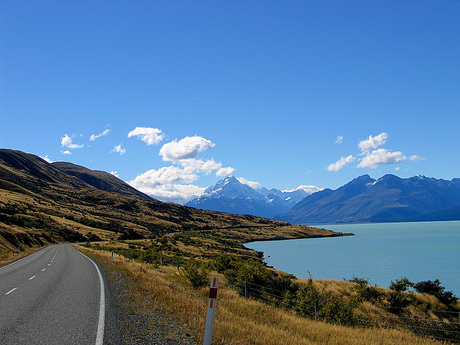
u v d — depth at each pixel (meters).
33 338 6.91
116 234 136.25
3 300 11.28
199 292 17.61
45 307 10.09
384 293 26.47
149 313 9.38
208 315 6.09
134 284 15.22
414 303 25.39
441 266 93.38
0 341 6.71
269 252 148.00
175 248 98.56
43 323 8.13
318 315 16.73
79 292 12.96
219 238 181.62
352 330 13.02
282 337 9.12
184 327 8.15
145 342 6.75
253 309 14.76
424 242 190.75
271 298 20.41
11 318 8.66
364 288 26.77
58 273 20.16
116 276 18.50
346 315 16.42
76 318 8.65
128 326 7.89
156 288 14.08
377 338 11.55
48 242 87.44
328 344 9.81
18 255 41.19
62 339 6.84
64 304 10.55
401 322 19.91
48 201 181.00
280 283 23.33
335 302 16.80
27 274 19.72
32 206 143.00
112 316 8.89
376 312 22.70
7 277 18.25
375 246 170.50
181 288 17.23
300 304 18.14
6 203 121.19
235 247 147.12
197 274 20.98
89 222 146.88
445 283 67.31
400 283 29.47
